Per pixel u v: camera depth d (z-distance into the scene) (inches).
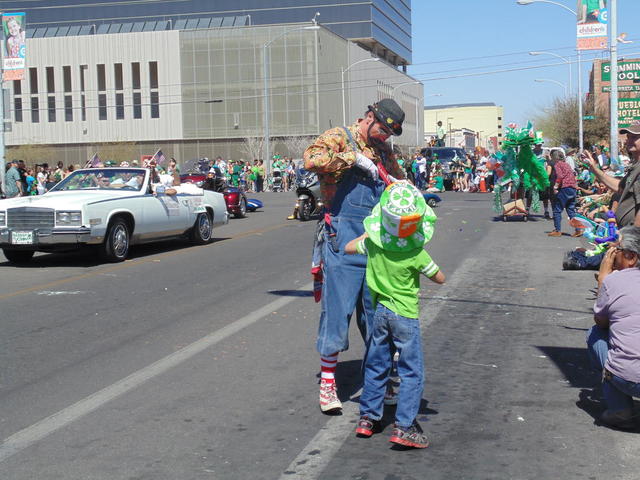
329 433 205.5
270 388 244.2
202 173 1047.6
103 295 414.9
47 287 445.4
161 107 3260.3
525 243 623.8
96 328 332.8
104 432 207.8
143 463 186.5
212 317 350.9
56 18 4079.7
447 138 5689.0
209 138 3233.3
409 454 190.9
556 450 192.4
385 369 199.9
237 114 3211.1
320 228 233.9
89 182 592.1
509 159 806.5
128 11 4057.6
